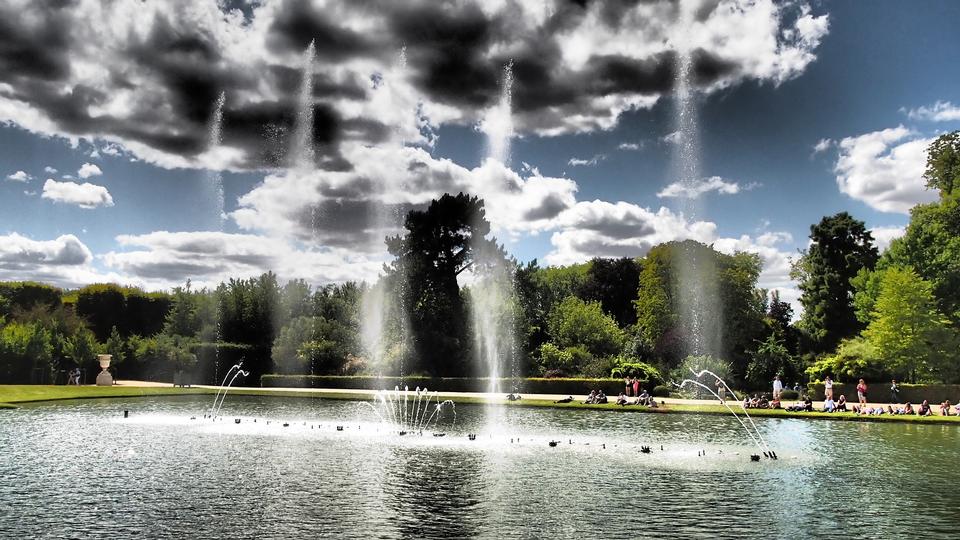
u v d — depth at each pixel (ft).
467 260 240.32
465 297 230.27
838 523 49.16
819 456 79.51
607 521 49.24
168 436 91.97
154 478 63.00
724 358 238.48
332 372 221.25
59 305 263.70
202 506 52.37
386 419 117.60
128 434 93.15
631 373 183.83
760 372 202.90
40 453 76.43
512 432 100.27
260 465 70.28
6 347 181.88
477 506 53.36
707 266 248.32
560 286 313.73
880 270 217.56
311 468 68.90
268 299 263.90
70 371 195.93
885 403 163.73
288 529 46.29
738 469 70.38
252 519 48.67
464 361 214.90
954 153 230.89
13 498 54.54
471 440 90.43
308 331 229.66
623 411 137.39
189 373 229.66
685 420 120.06
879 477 66.54
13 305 257.96
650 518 50.11
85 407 131.64
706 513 51.75
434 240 234.38
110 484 60.13
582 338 216.33
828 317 261.65
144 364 225.97
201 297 259.60
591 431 102.47
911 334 172.14
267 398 163.63
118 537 44.24
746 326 248.93
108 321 268.82
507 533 46.09
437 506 53.21
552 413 131.85
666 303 249.55
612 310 308.60
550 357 205.87
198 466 69.36
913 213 229.25
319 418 118.52
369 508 52.29
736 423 115.14
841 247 266.57
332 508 52.16
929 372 172.24
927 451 83.87
